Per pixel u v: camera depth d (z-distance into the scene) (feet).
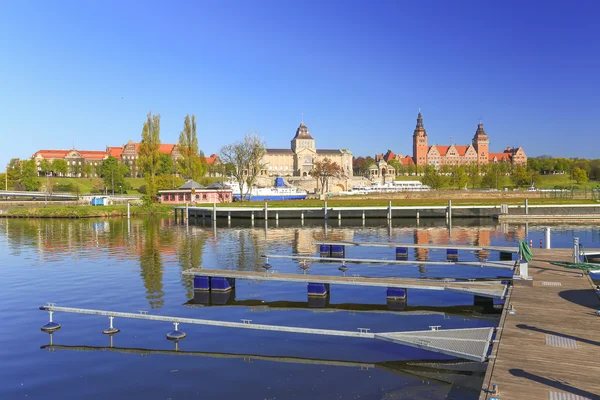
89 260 168.76
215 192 455.22
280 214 359.87
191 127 513.86
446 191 473.26
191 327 90.68
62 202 474.08
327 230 280.72
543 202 388.37
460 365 71.97
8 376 68.85
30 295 116.37
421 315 98.94
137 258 173.47
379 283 111.34
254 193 483.51
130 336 85.51
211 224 321.93
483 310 102.78
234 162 468.75
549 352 62.64
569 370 56.85
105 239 234.58
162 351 78.33
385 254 184.34
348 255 181.88
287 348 79.56
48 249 198.29
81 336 85.56
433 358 74.79
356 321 94.68
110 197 494.59
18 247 205.16
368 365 72.33
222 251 192.54
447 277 137.90
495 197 459.73
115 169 602.85
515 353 62.39
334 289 121.70
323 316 98.07
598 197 433.07
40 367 72.02
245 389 64.28
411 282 112.16
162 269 150.41
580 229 282.56
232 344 81.51
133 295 115.85
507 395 50.57
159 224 323.37
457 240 229.66
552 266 124.06
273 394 62.75
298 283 128.36
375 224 318.86
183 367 71.77
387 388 64.44
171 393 63.21
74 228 294.05
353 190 570.05
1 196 542.57
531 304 86.33
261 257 176.76
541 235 251.39
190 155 510.99
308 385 65.46
